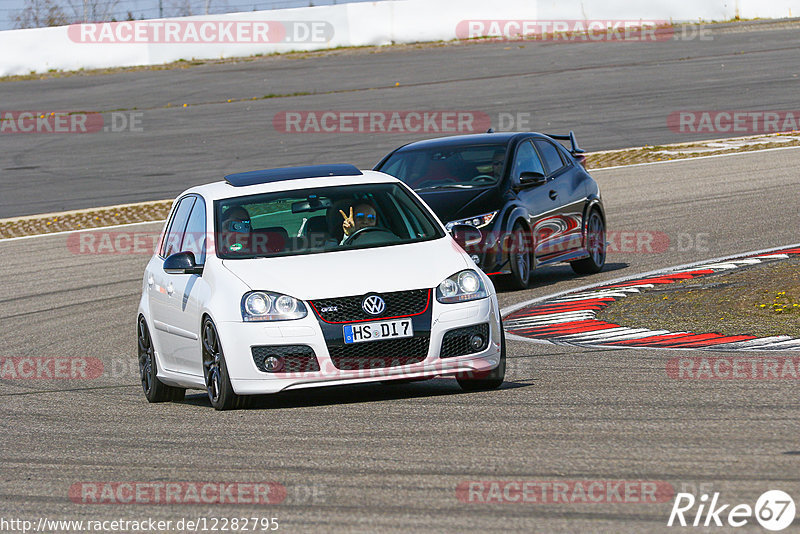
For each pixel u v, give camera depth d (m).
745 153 85.19
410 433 23.52
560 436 22.20
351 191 30.88
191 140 114.81
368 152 99.56
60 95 152.62
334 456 21.97
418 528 16.88
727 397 24.95
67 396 34.06
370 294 26.69
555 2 173.12
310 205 30.36
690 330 36.34
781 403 23.88
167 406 31.14
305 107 128.75
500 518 17.05
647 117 106.94
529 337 37.94
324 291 26.80
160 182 94.50
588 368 30.62
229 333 26.98
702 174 78.19
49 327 49.22
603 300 44.16
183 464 22.53
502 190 48.16
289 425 25.38
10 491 21.72
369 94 133.50
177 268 29.45
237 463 22.12
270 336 26.53
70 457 24.42
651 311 40.56
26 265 66.19
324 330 26.45
